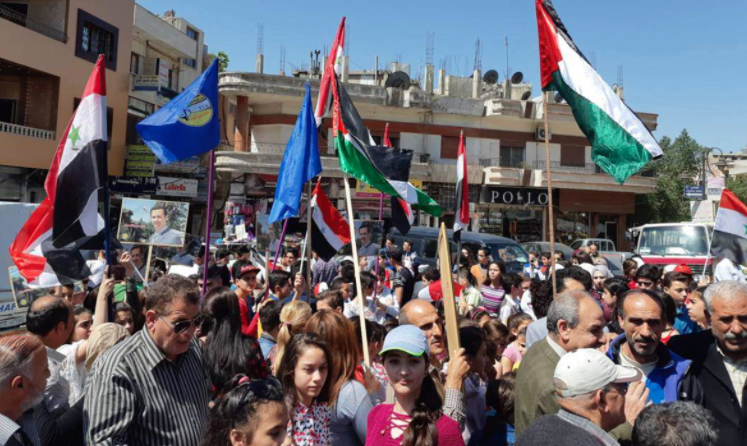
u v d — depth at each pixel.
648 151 5.81
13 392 2.85
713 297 3.65
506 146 32.81
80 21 23.81
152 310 3.26
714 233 8.10
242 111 28.53
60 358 4.36
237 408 2.62
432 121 31.56
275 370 4.16
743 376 3.63
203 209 29.25
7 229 9.73
